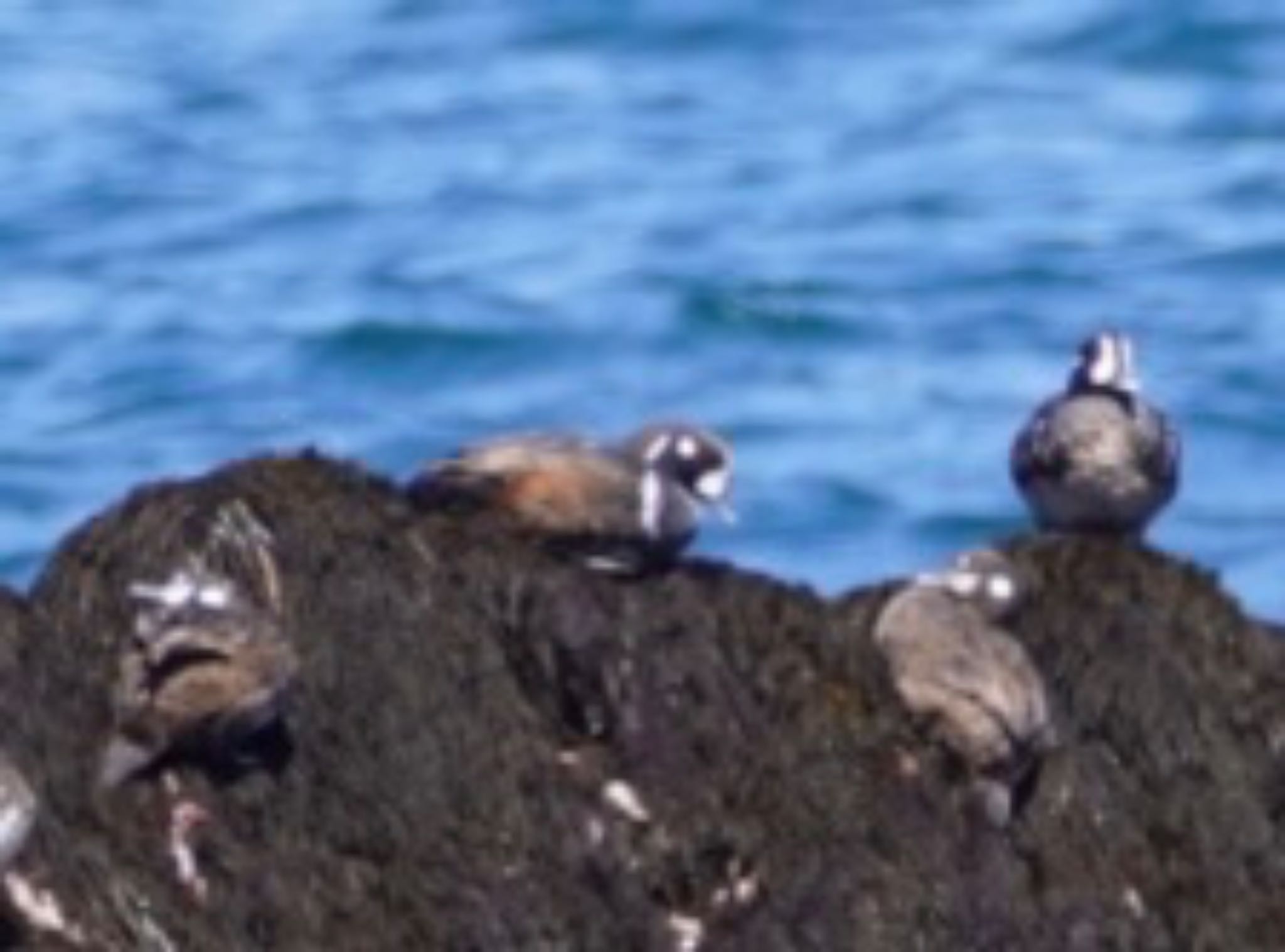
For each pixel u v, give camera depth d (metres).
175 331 51.84
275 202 57.78
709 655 24.75
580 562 24.95
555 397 50.41
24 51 65.94
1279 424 48.50
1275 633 25.94
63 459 47.34
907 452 47.59
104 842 23.50
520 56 66.00
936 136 61.47
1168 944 24.77
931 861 24.39
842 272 54.22
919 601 25.02
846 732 24.62
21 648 24.14
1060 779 24.94
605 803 24.27
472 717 24.38
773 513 45.53
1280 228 56.12
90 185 58.56
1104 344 27.50
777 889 24.16
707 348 51.50
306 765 23.98
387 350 51.22
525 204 57.69
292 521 24.77
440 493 25.08
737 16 67.25
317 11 68.75
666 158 60.06
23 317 52.75
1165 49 65.94
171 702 23.55
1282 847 25.22
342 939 23.64
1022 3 67.81
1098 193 58.31
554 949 23.89
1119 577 25.80
